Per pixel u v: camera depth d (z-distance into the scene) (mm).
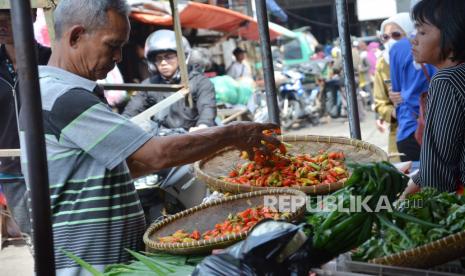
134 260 2414
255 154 2805
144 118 3693
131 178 2539
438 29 2521
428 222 1916
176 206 4320
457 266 1892
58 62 2443
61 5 2398
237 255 1629
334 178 2744
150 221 4309
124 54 9859
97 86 2465
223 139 2518
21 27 1604
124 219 2436
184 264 2207
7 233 6379
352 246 1846
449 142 2451
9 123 3793
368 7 14062
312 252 1724
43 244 1688
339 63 14008
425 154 2510
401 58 5012
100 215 2389
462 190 2490
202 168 3111
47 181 1678
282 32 12484
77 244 2389
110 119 2326
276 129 2684
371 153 3000
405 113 5039
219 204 2594
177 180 4266
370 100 15016
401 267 1741
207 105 5648
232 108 8992
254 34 12062
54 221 2381
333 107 14133
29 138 1650
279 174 2809
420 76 4895
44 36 6641
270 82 3383
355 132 3322
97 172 2371
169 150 2369
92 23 2354
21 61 1617
